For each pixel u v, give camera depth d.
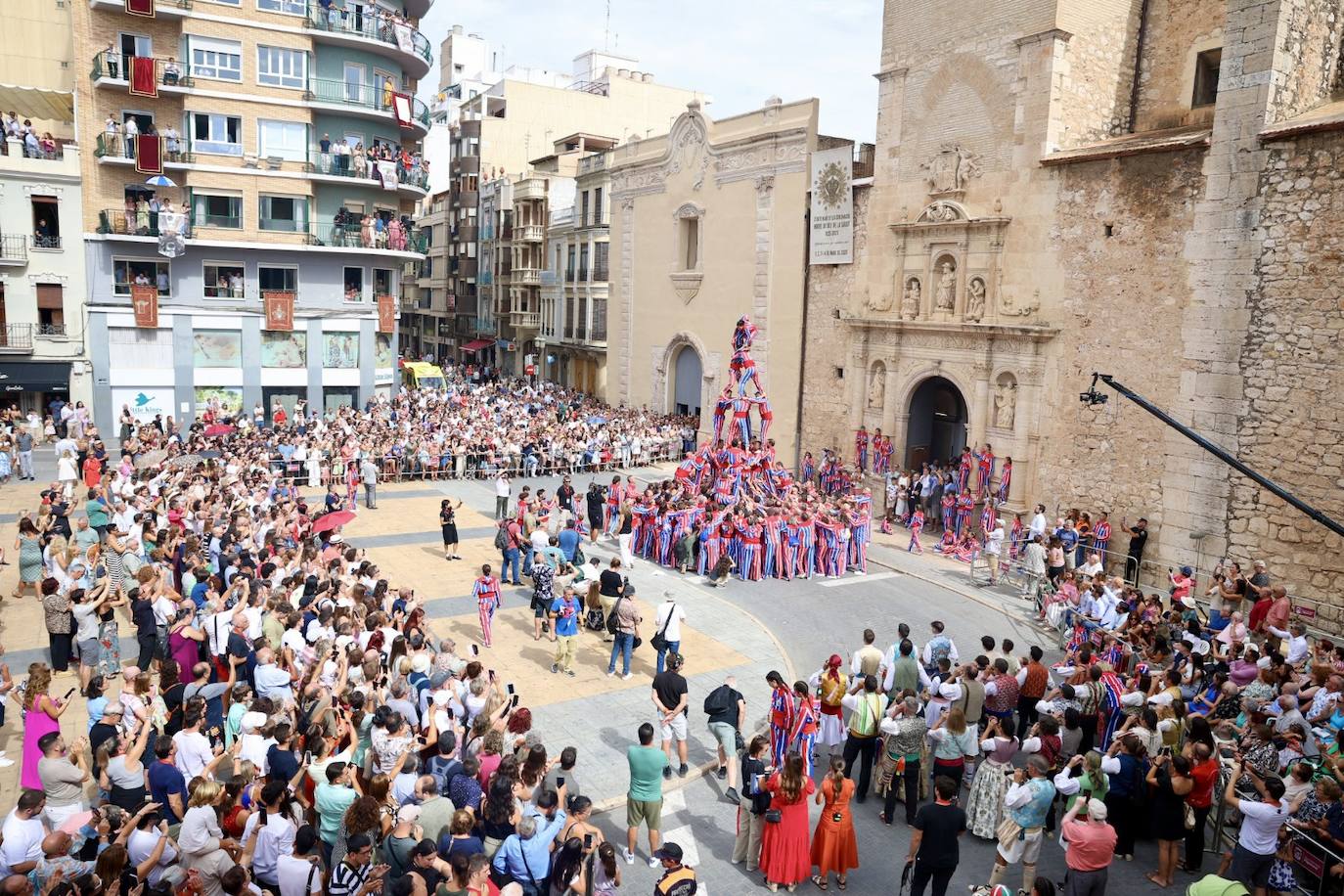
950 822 9.65
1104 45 26.41
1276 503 20.94
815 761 13.95
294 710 11.76
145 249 37.97
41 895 8.45
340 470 32.19
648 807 11.27
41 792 8.85
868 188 31.80
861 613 21.45
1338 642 19.23
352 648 12.53
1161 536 23.33
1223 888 8.30
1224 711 13.25
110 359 37.88
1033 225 26.19
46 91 37.78
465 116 74.06
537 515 22.38
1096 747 13.59
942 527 29.91
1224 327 21.78
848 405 33.16
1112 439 24.44
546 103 71.50
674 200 42.44
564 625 16.92
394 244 42.22
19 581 20.61
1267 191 20.80
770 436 37.16
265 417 41.06
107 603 15.39
